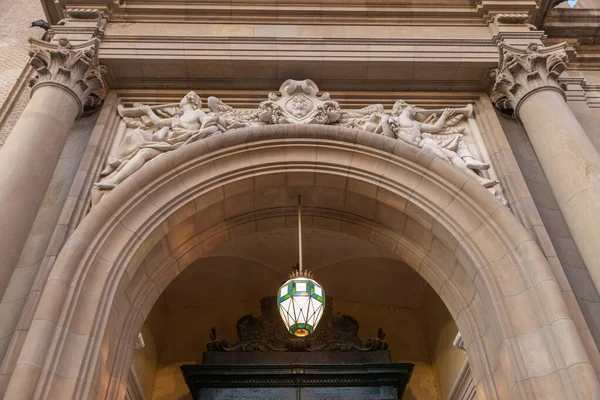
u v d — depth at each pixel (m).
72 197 7.76
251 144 8.40
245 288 12.31
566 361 6.15
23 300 6.75
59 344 6.23
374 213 8.79
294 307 7.64
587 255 7.23
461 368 10.14
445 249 8.20
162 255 8.20
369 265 11.93
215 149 8.27
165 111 9.16
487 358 7.47
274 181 8.51
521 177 8.31
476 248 7.51
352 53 9.39
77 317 6.58
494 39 9.63
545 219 7.95
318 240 11.26
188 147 8.13
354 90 9.63
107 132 8.79
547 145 8.25
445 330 11.34
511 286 7.06
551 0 10.61
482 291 7.48
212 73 9.39
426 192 8.11
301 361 11.03
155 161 7.95
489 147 8.91
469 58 9.40
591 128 9.88
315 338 11.40
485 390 7.29
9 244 6.78
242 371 10.60
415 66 9.39
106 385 6.84
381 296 12.66
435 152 8.46
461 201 7.89
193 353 11.98
